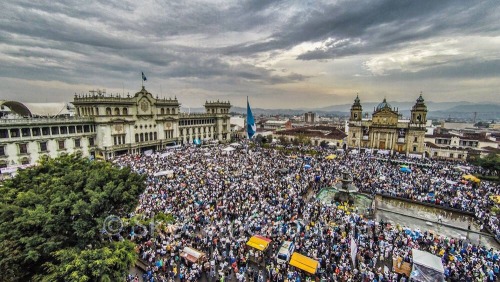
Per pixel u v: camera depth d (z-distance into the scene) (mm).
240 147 84375
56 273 13789
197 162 56812
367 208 39062
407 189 44500
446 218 36812
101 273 14023
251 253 24719
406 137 85438
